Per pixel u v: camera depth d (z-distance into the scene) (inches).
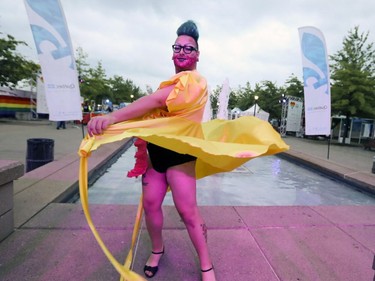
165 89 74.6
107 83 1510.8
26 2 291.1
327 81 377.1
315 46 376.5
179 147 72.0
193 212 80.0
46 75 302.2
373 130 880.9
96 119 68.1
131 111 71.4
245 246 111.5
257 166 356.5
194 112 76.8
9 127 688.4
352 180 265.6
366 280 92.8
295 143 732.7
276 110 1341.0
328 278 93.2
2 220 107.4
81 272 90.5
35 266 92.6
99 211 139.2
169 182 79.4
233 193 228.2
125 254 102.0
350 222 139.5
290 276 93.4
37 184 180.2
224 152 70.6
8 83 898.7
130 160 349.4
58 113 308.8
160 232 89.7
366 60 906.1
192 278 89.8
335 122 955.3
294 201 219.5
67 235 113.8
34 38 296.2
